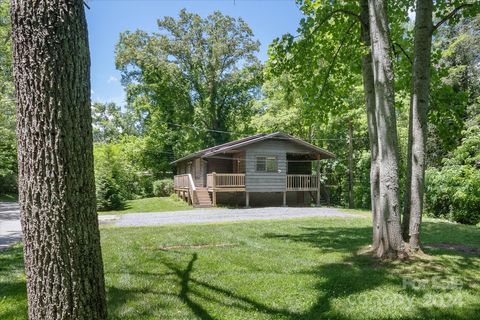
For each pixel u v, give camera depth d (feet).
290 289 13.79
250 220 39.83
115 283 14.66
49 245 6.11
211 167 70.28
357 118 62.90
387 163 18.52
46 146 6.10
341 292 13.41
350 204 68.74
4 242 27.07
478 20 49.57
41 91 6.10
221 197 67.77
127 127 135.03
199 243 24.11
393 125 18.33
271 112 84.17
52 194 6.10
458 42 50.88
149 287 14.15
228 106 109.40
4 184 86.99
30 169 6.15
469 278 15.10
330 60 26.37
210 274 15.94
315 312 11.53
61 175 6.15
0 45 49.93
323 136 83.82
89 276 6.44
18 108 6.25
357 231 29.78
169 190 92.94
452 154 50.72
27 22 6.14
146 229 31.53
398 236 18.48
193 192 62.95
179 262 18.30
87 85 6.68
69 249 6.20
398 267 16.79
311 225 34.09
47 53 6.14
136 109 110.32
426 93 19.17
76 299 6.24
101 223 39.14
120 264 17.90
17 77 6.26
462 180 44.96
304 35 23.70
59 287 6.15
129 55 98.43
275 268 17.03
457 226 34.65
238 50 103.19
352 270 16.47
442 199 50.65
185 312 11.56
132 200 80.12
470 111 48.73
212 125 107.04
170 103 105.29
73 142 6.29
